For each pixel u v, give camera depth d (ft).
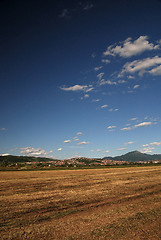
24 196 56.70
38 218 35.81
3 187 76.23
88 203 47.50
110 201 49.60
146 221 33.65
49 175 136.15
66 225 32.04
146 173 139.44
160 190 65.98
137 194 58.90
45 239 26.73
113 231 29.25
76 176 124.26
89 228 30.63
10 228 30.81
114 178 106.73
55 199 52.16
